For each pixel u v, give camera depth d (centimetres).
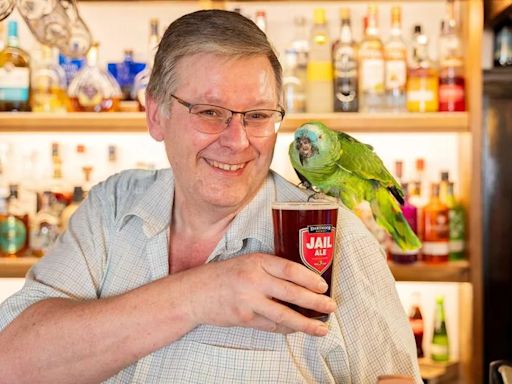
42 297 108
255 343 101
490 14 246
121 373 107
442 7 255
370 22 237
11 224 237
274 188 114
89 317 94
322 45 239
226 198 104
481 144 227
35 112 237
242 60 100
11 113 234
